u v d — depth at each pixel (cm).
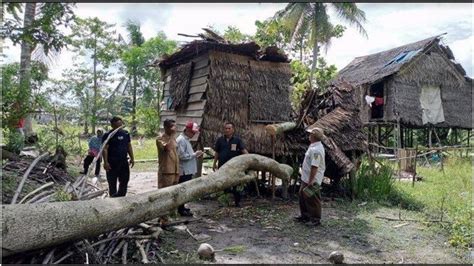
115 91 3253
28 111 810
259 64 901
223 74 845
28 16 661
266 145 856
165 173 585
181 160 653
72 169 1059
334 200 837
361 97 2083
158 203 489
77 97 2756
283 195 830
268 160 746
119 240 455
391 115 2081
